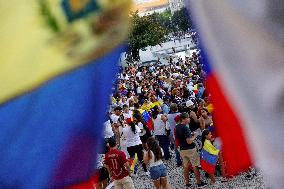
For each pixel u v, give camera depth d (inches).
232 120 87.4
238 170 91.7
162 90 1007.6
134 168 547.5
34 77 90.8
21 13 88.5
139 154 557.0
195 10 83.4
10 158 94.0
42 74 90.6
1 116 92.0
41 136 94.4
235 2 79.6
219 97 87.4
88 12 89.0
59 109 93.2
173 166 567.5
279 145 81.4
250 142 84.1
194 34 86.9
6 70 90.1
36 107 92.5
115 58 91.9
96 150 97.0
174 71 1524.4
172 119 555.8
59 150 95.4
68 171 97.0
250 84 81.6
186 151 456.8
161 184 411.8
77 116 94.1
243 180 444.5
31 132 93.7
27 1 88.5
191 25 85.6
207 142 435.8
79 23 89.1
